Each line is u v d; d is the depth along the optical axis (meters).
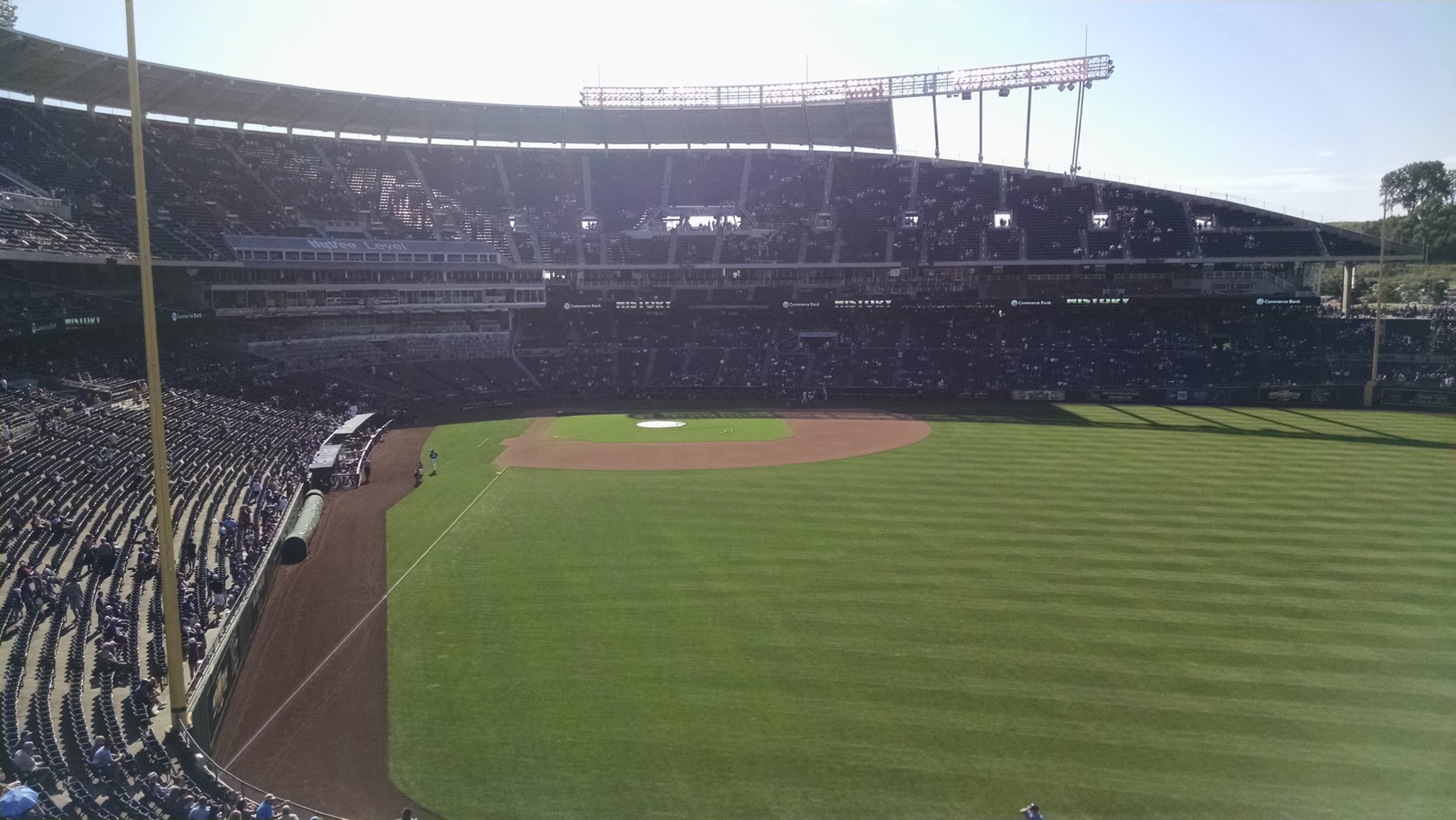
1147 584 30.77
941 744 20.73
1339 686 23.22
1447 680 23.45
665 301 96.12
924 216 95.62
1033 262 89.56
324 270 77.38
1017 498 43.34
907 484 47.12
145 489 37.91
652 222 97.50
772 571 32.66
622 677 24.30
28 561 28.38
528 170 101.75
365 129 95.56
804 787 19.08
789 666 24.78
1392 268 132.12
